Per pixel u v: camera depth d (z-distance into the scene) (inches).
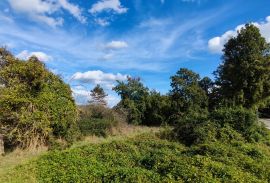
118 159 633.0
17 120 840.3
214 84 1587.1
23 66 861.8
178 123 979.3
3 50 900.6
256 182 500.7
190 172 506.6
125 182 491.8
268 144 885.8
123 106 1424.7
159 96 1467.8
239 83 1454.2
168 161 576.7
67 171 552.1
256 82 1416.1
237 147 746.2
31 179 534.6
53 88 928.9
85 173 536.1
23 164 622.5
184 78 1475.1
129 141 819.4
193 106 1409.9
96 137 1014.4
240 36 1462.8
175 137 919.0
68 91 959.0
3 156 773.3
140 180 490.6
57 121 892.0
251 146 768.3
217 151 666.8
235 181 491.5
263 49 1478.8
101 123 1062.4
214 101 1546.5
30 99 855.7
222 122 924.6
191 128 914.1
